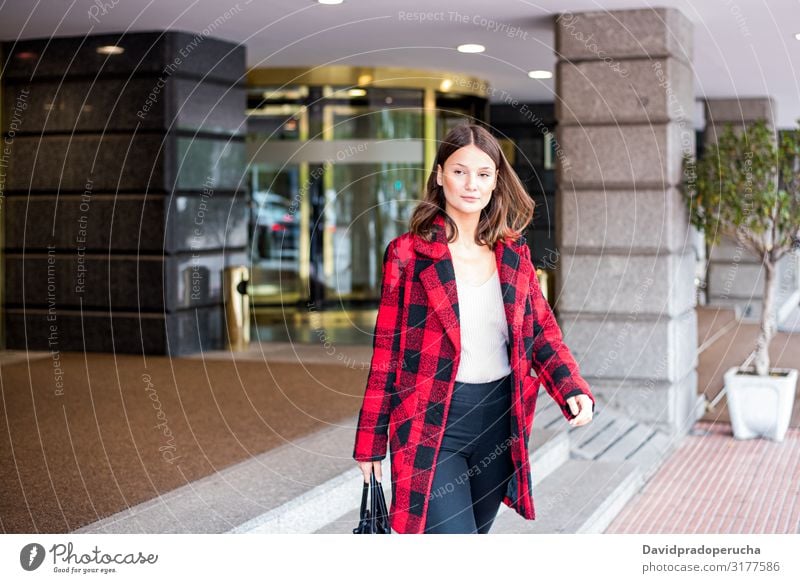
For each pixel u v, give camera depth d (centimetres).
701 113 1188
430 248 229
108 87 729
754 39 738
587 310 612
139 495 370
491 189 231
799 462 562
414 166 977
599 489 470
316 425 496
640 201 599
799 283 1470
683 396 625
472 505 238
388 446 257
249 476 396
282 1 599
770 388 614
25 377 636
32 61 744
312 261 1015
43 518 341
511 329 229
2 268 762
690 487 511
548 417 570
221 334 775
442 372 229
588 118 604
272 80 941
